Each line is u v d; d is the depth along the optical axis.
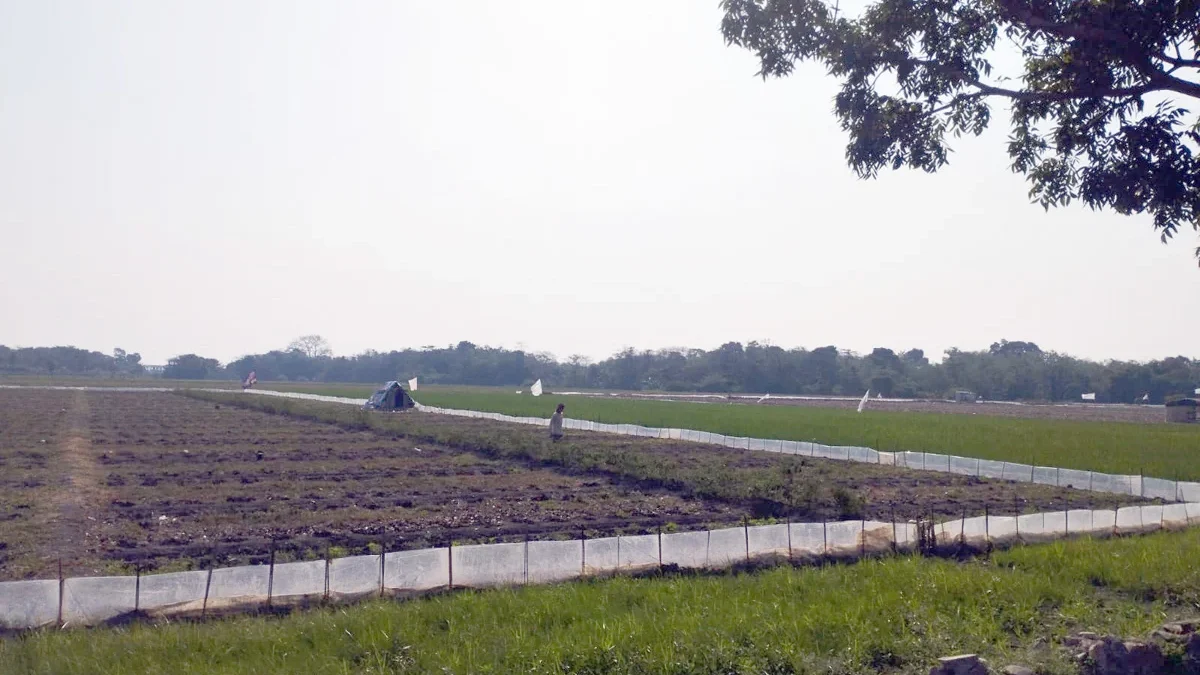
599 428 54.00
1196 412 72.69
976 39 13.35
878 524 17.55
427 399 96.56
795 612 11.58
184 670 9.61
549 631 10.94
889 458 36.00
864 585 13.21
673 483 26.77
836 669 9.92
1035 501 25.59
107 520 20.86
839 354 168.00
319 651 10.25
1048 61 13.71
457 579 13.96
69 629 11.62
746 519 20.91
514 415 65.19
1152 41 12.02
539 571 14.38
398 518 21.42
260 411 66.44
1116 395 144.00
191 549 17.56
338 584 13.50
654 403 92.94
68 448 37.28
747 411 76.88
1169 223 13.23
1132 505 24.86
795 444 40.88
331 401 84.00
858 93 13.82
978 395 148.75
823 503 22.41
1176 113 12.55
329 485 27.27
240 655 10.30
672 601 12.30
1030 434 50.84
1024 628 11.58
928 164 14.05
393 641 10.48
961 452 39.38
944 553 16.81
